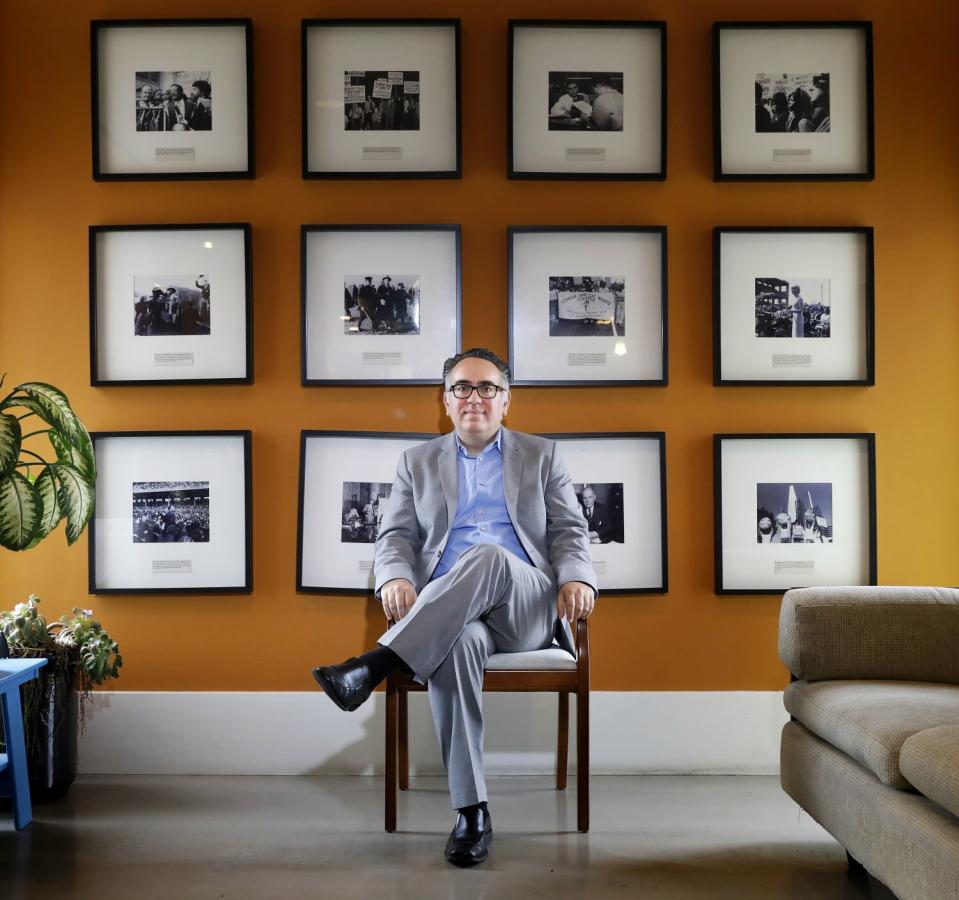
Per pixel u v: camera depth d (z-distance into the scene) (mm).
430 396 3111
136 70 3104
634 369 3105
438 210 3125
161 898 2051
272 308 3117
